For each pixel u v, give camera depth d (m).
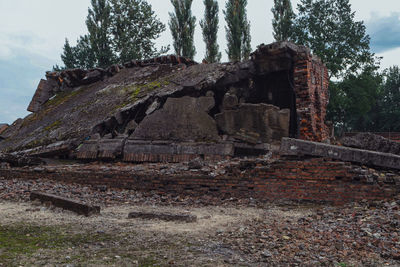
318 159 6.60
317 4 26.53
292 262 3.30
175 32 27.78
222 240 4.06
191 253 3.57
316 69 12.38
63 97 18.38
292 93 12.38
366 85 26.03
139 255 3.49
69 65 33.22
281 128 10.33
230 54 26.92
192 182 7.62
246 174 7.14
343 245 3.74
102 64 28.34
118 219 5.34
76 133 13.11
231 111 10.81
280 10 27.86
